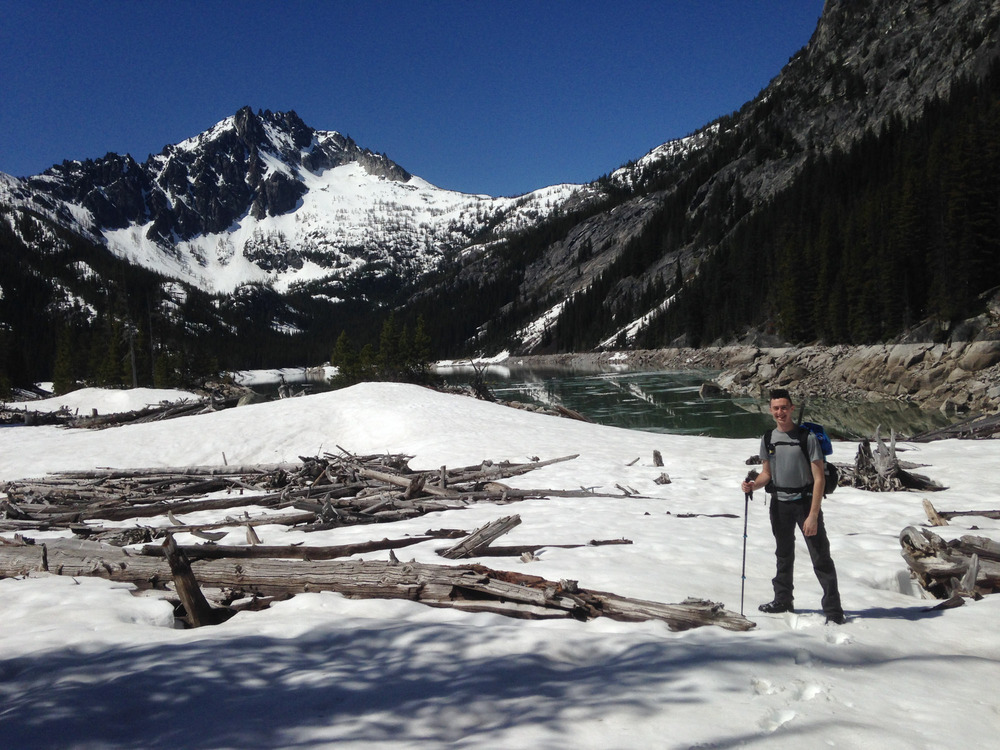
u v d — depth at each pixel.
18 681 3.76
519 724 2.88
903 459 14.64
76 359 76.19
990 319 43.44
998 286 46.88
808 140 133.38
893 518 9.16
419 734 2.87
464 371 116.88
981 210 47.94
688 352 87.69
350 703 3.24
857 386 41.97
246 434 21.27
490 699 3.21
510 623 4.65
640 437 20.28
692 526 8.77
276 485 14.52
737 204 128.62
